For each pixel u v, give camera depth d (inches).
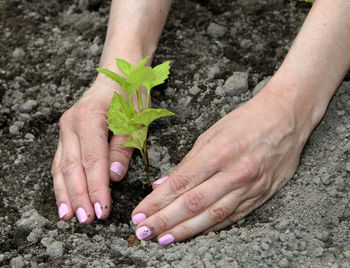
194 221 36.4
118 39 41.1
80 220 37.7
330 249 35.5
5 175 41.1
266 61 44.0
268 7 46.8
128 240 37.9
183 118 42.3
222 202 36.3
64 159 38.4
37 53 46.3
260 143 36.6
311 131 38.2
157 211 36.7
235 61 44.3
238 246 35.9
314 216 36.9
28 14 48.4
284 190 38.1
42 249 37.3
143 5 41.6
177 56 44.6
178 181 36.3
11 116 43.6
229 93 42.6
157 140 41.6
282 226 36.6
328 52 37.4
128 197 39.8
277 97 37.5
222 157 36.1
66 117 39.5
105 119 38.8
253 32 45.7
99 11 48.2
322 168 38.2
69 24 47.8
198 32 45.9
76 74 45.1
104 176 37.7
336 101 40.4
